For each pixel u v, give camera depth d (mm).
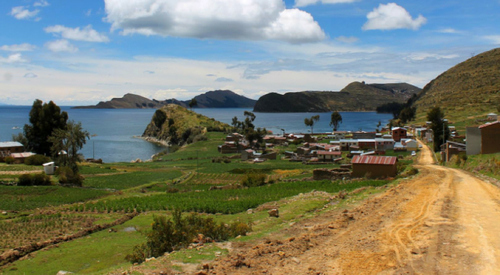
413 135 156750
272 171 89062
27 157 87312
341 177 61094
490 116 143375
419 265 14430
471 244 16984
